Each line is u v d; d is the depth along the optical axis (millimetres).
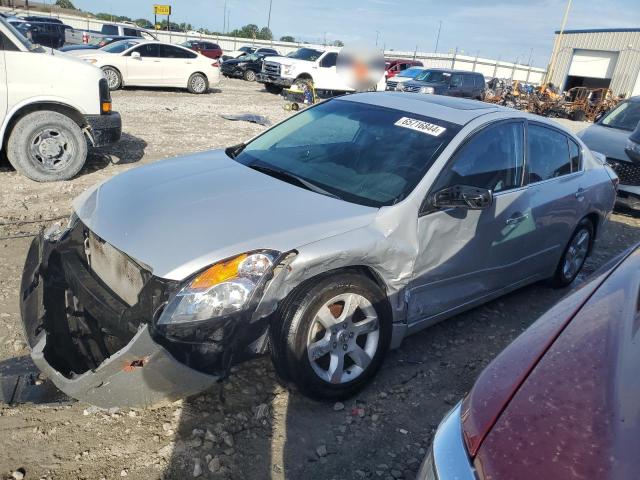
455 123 3652
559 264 4777
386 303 3066
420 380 3383
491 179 3678
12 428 2654
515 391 1538
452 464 1421
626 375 1464
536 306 4633
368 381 3141
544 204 4113
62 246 3176
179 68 17438
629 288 1897
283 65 19188
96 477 2420
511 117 3961
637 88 32594
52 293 3039
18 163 6363
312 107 4398
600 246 6688
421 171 3297
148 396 2471
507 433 1403
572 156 4605
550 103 26531
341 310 2943
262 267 2559
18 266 4297
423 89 21469
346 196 3230
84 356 2740
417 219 3141
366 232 2914
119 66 16453
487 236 3627
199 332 2465
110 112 6941
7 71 6160
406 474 2623
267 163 3693
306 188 3307
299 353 2742
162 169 3551
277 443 2717
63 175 6602
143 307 2510
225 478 2477
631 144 7664
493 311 4453
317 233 2779
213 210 2881
